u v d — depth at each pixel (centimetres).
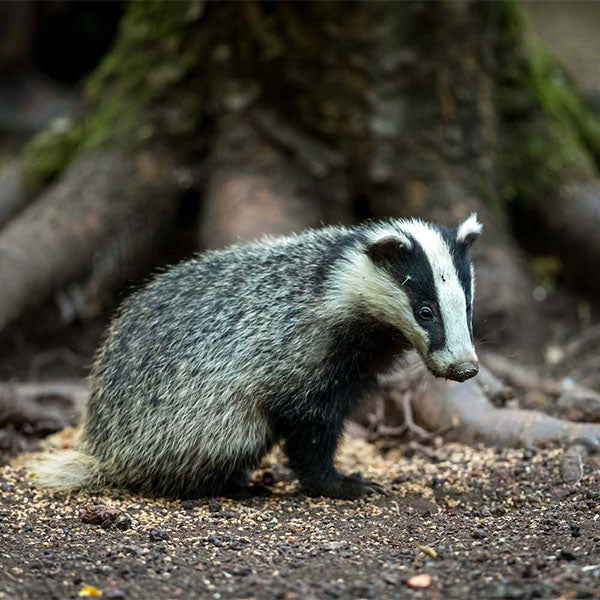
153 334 1020
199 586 699
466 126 1608
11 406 1259
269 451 1041
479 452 1127
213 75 1638
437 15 1531
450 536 834
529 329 1527
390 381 1263
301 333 986
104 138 1678
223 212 1566
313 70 1587
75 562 747
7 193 1734
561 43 3247
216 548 796
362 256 989
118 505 956
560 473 1005
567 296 1639
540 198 1683
